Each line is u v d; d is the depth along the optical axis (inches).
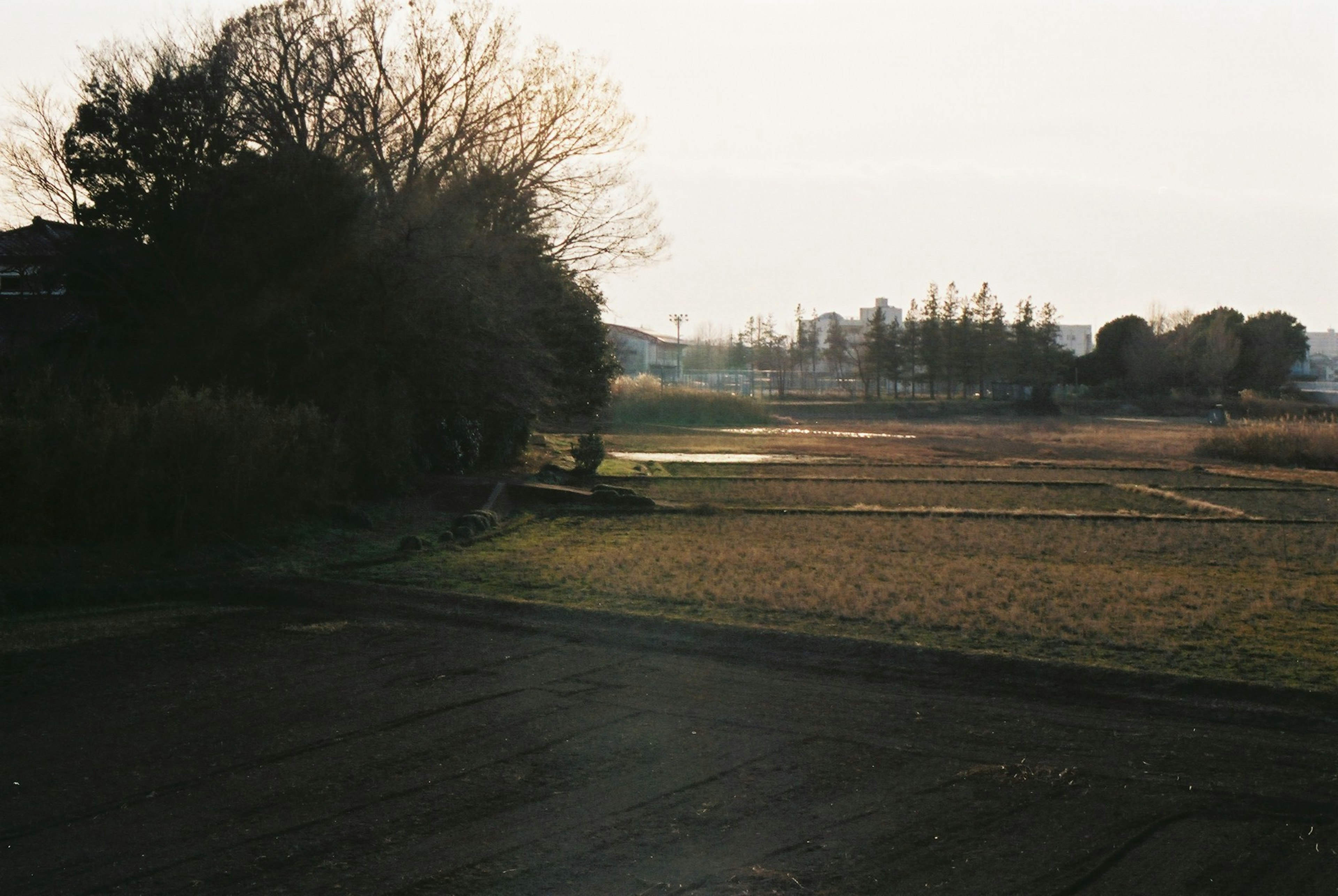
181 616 425.4
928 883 190.2
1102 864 197.8
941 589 472.1
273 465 591.5
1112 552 606.9
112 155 766.5
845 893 186.7
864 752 261.3
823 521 738.8
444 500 760.3
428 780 242.1
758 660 351.3
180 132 771.4
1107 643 369.4
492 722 284.8
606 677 331.9
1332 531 709.3
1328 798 230.1
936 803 227.5
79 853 204.1
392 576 502.0
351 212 783.7
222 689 318.7
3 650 367.9
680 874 193.9
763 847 205.5
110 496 526.6
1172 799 229.8
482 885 189.8
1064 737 272.2
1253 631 392.8
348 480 685.9
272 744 267.4
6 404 554.6
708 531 682.8
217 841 209.3
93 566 492.7
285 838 210.2
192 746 266.7
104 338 763.4
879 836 210.5
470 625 405.4
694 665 345.4
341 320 799.1
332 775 245.6
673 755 258.5
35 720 288.4
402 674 335.9
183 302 766.5
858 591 464.1
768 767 250.2
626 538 644.7
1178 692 310.2
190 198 766.5
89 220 772.0
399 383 804.6
